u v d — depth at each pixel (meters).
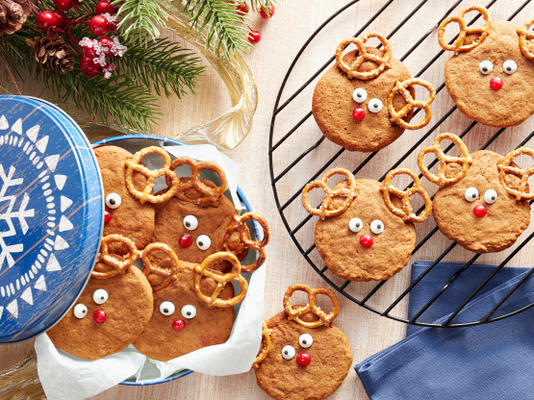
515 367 0.52
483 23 0.54
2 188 0.46
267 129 0.56
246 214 0.49
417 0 0.55
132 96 0.55
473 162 0.51
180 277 0.49
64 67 0.48
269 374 0.53
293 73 0.56
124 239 0.47
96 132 0.55
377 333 0.55
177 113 0.56
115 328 0.48
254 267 0.49
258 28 0.56
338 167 0.55
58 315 0.45
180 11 0.51
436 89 0.55
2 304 0.45
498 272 0.53
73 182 0.44
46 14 0.46
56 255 0.44
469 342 0.52
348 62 0.52
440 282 0.54
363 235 0.50
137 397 0.55
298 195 0.55
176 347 0.50
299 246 0.52
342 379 0.53
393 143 0.55
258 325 0.49
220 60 0.53
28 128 0.45
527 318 0.52
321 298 0.55
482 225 0.50
